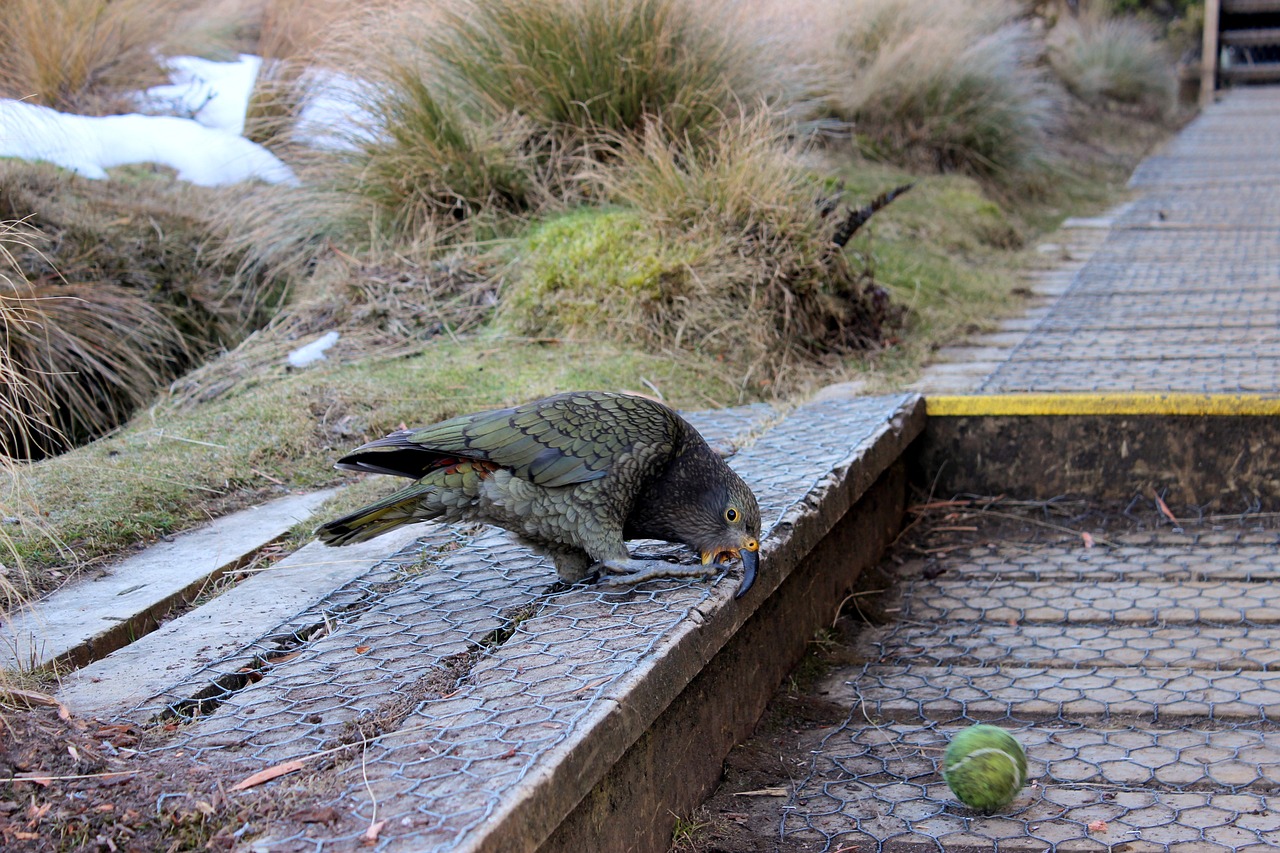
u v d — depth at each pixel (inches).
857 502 88.0
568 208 126.5
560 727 56.7
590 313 110.0
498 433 65.5
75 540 78.0
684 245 113.3
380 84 130.1
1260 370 98.7
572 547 68.5
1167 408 93.8
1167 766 69.2
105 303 111.3
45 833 53.6
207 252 126.1
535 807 53.8
